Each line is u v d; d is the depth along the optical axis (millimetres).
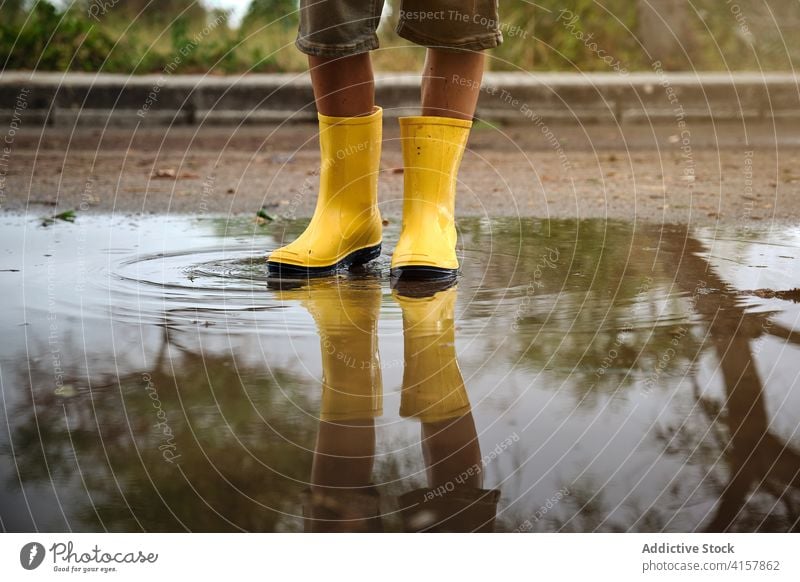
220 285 1925
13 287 1860
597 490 928
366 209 2219
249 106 6000
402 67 6453
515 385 1242
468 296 1808
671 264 2104
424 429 1086
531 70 6770
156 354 1391
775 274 1966
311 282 1975
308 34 2045
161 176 4129
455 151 2139
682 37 7004
